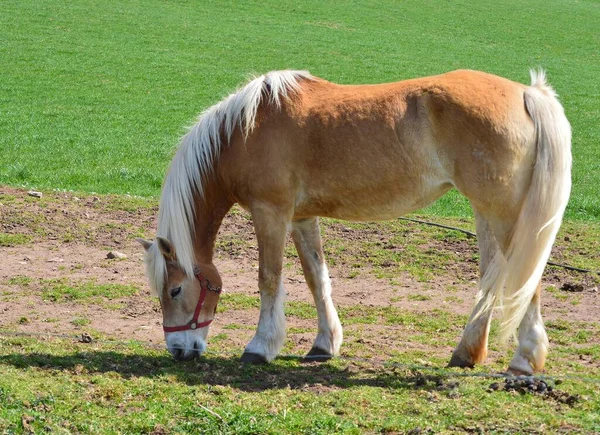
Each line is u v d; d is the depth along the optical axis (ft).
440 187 18.69
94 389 17.29
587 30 136.67
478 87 18.17
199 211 20.02
